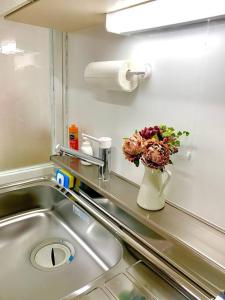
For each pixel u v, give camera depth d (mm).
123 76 808
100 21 947
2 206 1181
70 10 791
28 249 1045
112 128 1043
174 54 731
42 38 1225
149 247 802
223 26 601
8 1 814
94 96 1117
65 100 1341
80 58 1163
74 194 1135
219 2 538
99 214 998
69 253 1014
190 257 711
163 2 625
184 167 761
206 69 655
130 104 929
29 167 1335
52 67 1288
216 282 653
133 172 982
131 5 688
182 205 795
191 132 722
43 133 1354
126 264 750
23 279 879
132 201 875
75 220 1105
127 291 654
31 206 1260
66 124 1378
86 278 883
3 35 1122
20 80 1218
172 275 691
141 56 843
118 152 1035
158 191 788
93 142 1163
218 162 670
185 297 636
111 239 897
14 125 1254
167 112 787
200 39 655
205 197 720
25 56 1203
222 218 687
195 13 594
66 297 635
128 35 873
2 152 1253
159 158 680
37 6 765
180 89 733
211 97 656
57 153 1314
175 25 692
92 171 1108
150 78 824
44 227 1185
